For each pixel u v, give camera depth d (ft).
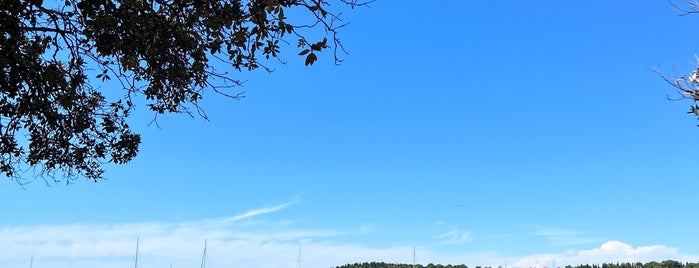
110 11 26.03
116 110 36.99
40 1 25.63
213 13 27.63
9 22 25.26
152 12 27.45
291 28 25.41
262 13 25.68
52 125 33.22
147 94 32.07
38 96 29.86
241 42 28.04
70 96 31.45
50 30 28.09
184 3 27.25
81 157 36.78
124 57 28.43
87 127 35.45
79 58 30.12
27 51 29.76
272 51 27.61
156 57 28.94
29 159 36.78
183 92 32.55
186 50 29.17
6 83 27.68
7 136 32.65
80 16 28.30
